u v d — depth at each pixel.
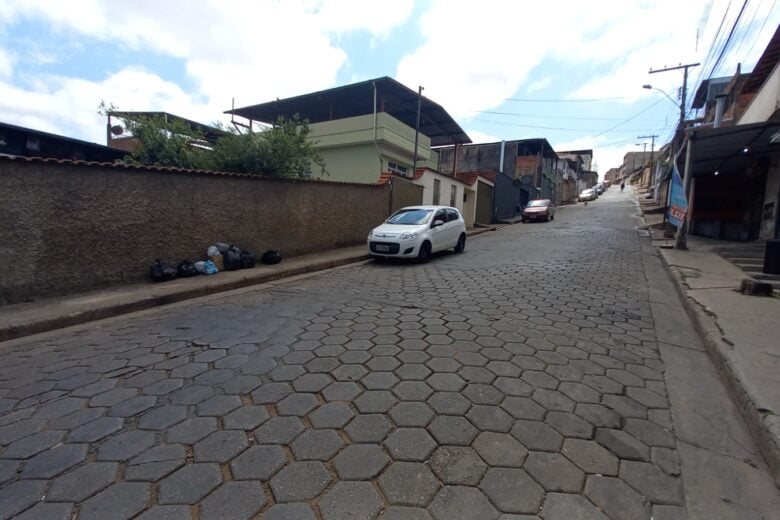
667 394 2.97
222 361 3.48
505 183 24.61
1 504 1.84
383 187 12.60
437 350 3.69
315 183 9.89
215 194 7.46
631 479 2.05
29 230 5.07
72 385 3.05
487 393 2.89
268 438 2.36
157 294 5.54
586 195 44.97
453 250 11.26
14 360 3.58
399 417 2.57
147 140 9.85
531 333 4.18
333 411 2.65
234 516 1.78
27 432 2.43
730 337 3.83
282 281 7.23
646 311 5.18
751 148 10.21
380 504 1.86
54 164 5.26
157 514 1.79
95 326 4.58
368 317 4.75
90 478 2.02
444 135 23.03
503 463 2.15
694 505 1.89
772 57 9.41
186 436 2.38
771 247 6.66
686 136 10.26
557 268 8.30
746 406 2.65
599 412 2.68
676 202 10.50
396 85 16.02
